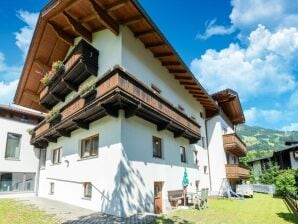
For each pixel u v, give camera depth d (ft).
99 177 35.63
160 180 41.04
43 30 46.11
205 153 69.31
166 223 29.12
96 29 43.78
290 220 33.99
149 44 44.60
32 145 62.64
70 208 37.52
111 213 32.04
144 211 35.35
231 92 75.36
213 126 73.61
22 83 59.77
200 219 32.99
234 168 69.41
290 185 50.29
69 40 47.55
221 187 66.85
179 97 57.93
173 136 49.03
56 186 48.96
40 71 56.85
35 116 65.16
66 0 36.68
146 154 38.60
